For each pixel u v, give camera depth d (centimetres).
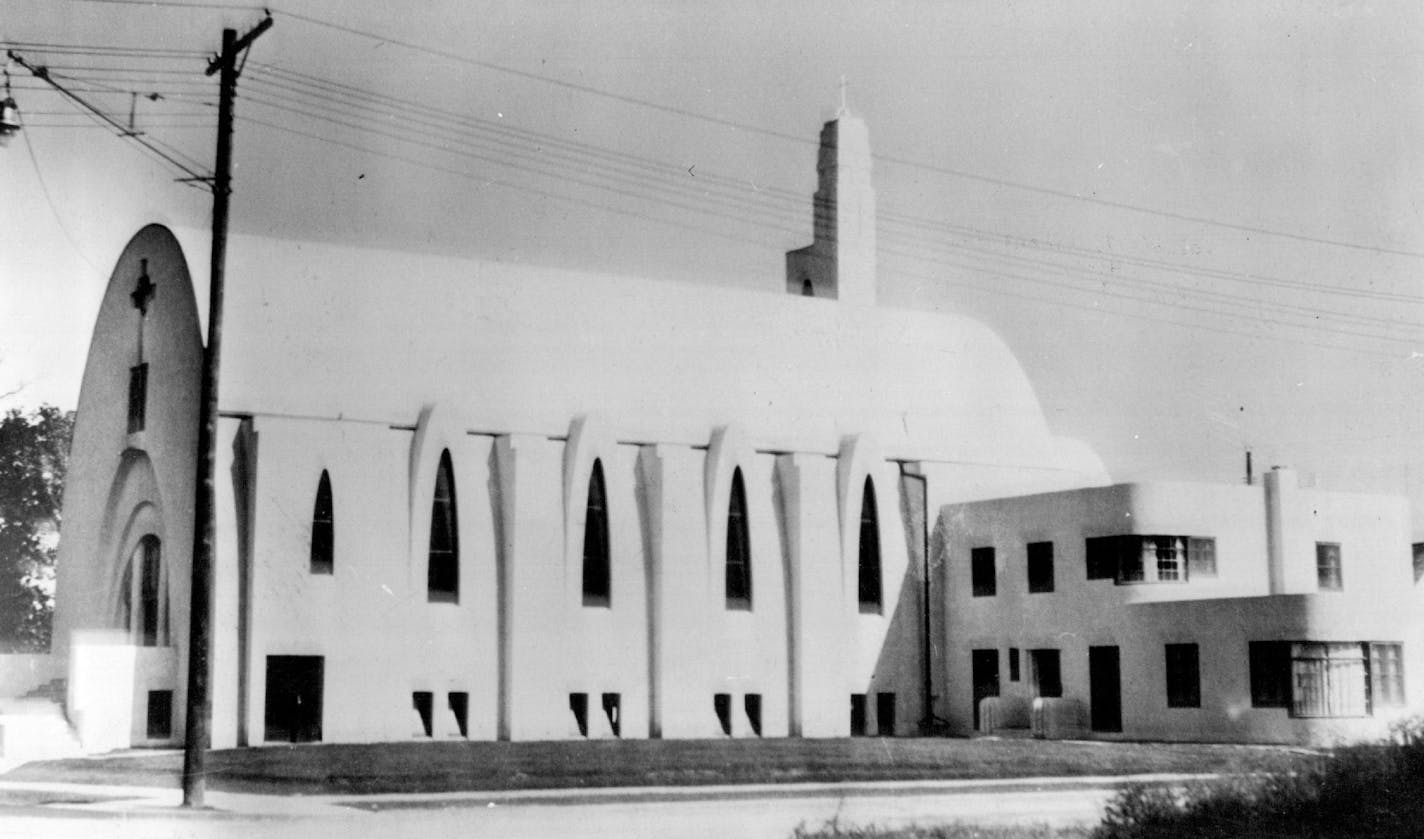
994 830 2517
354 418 4875
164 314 4919
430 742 4656
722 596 5356
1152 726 5034
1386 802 2530
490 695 4909
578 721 5053
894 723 5675
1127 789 2692
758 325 5900
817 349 5978
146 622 4969
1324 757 2892
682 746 4528
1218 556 5356
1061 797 3241
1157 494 5231
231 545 4616
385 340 5053
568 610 5044
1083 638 5300
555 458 5147
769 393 5741
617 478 5238
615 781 3469
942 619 5838
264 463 4644
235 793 3194
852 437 5722
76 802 3012
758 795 3250
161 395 4884
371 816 2777
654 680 5172
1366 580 5666
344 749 4269
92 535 5219
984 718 5475
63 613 5350
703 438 5509
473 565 4953
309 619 4634
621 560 5194
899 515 5812
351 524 4747
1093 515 5322
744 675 5356
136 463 5059
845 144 6462
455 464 4966
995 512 5688
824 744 4672
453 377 5106
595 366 5406
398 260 5275
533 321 5381
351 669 4675
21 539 9469
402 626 4772
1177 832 2469
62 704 4700
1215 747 4541
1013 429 6262
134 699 4531
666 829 2591
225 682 4522
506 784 3372
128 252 5147
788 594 5509
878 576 5725
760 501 5519
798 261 6562
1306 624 4672
